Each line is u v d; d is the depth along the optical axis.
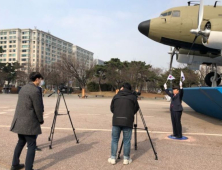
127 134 4.39
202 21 11.20
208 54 13.59
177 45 12.28
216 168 4.24
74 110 14.11
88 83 49.09
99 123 9.16
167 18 11.73
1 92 49.72
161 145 5.86
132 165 4.34
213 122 10.40
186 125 9.38
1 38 128.62
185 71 37.62
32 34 126.38
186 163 4.49
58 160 4.57
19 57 126.50
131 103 4.44
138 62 43.72
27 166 3.73
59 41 144.88
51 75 50.41
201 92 9.56
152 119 10.75
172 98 6.85
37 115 3.79
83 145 5.73
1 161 4.46
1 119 9.72
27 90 3.83
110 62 44.50
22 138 3.99
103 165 4.31
